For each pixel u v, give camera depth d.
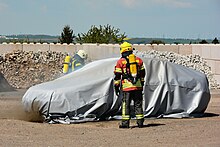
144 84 14.76
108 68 15.02
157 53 33.75
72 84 14.59
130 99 13.31
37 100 14.34
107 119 14.71
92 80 14.63
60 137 11.73
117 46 34.75
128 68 13.27
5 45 41.50
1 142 11.00
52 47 40.28
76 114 14.32
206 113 16.69
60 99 14.22
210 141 11.11
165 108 15.10
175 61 32.91
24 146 10.55
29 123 13.93
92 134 12.20
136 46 36.28
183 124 13.81
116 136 11.88
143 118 13.40
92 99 14.45
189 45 35.19
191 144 10.76
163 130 12.76
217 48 31.05
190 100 15.41
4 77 31.19
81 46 38.88
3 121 14.15
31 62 35.97
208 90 15.77
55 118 14.24
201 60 33.09
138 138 11.58
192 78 15.47
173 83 15.16
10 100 21.80
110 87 14.64
